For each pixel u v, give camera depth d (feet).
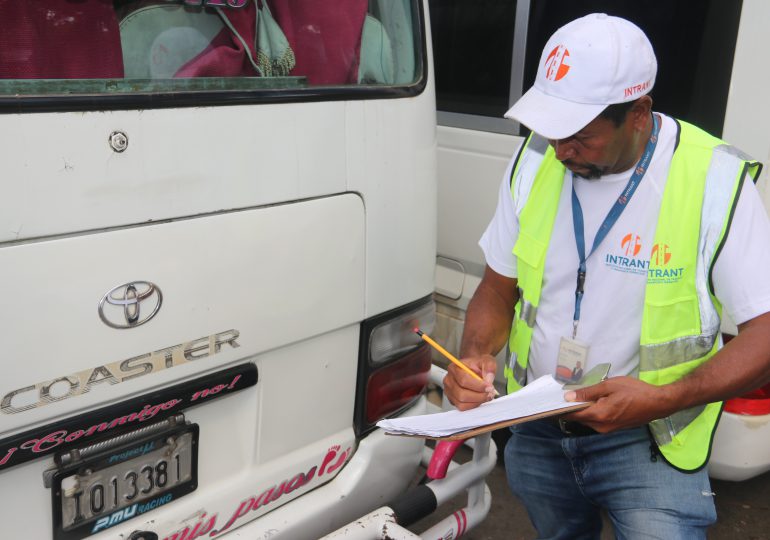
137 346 5.52
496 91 10.33
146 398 5.67
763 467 9.46
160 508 6.08
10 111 4.73
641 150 5.79
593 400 5.50
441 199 11.27
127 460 5.75
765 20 7.99
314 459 7.00
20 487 5.34
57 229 5.02
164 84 5.53
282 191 6.15
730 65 8.31
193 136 5.54
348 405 7.21
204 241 5.72
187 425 6.01
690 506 6.11
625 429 6.16
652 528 6.14
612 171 5.81
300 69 7.04
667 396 5.44
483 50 10.37
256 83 6.00
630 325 6.05
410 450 7.78
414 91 7.07
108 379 5.43
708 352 5.99
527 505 7.42
